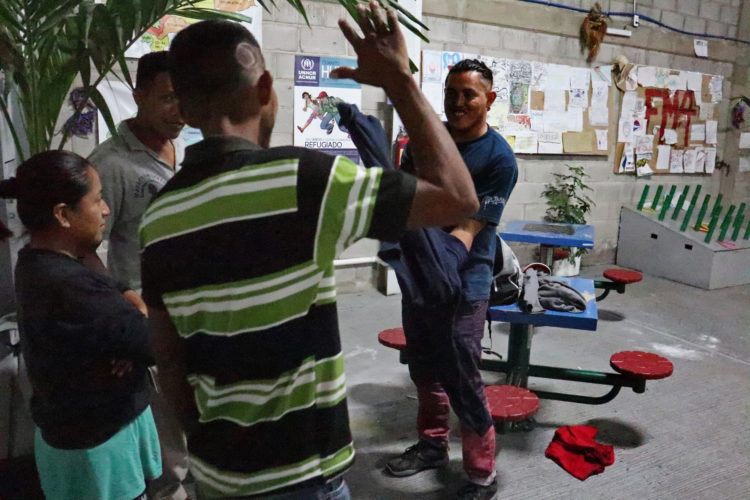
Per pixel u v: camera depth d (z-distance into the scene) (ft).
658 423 9.16
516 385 8.90
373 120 4.57
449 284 5.20
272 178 2.69
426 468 7.68
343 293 15.42
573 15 17.63
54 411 4.56
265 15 13.28
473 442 6.76
